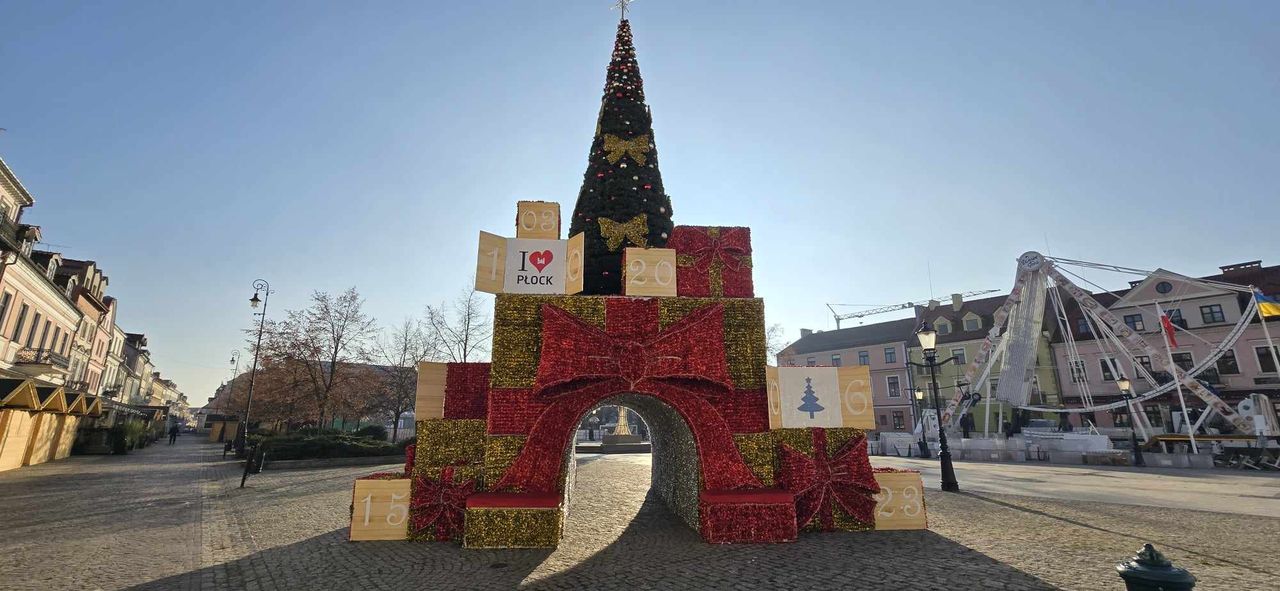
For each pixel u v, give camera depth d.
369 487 9.20
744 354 9.84
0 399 19.81
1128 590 4.29
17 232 25.33
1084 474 20.41
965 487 15.70
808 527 9.42
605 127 12.48
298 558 7.98
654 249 10.12
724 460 9.28
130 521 11.05
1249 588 6.21
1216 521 10.22
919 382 51.78
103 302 40.97
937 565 7.24
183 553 8.37
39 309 26.09
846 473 9.66
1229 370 37.59
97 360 40.50
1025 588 6.23
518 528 8.52
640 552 8.19
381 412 41.41
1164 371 35.06
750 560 7.65
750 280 10.41
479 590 6.48
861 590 6.29
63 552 8.48
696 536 9.26
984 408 46.97
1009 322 35.06
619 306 9.76
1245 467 22.78
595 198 11.85
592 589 6.48
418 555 8.09
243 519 11.19
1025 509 11.59
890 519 9.59
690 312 9.86
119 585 6.79
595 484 16.55
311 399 33.88
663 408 10.98
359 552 8.29
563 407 9.23
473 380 10.02
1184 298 40.09
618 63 13.32
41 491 15.84
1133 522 10.12
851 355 57.00
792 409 9.91
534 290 9.75
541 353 9.30
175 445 45.78
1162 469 22.97
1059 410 33.41
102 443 32.56
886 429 53.41
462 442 9.53
